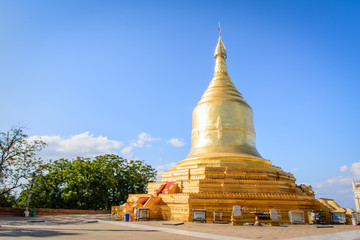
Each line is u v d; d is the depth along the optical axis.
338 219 29.94
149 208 32.97
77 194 49.34
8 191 40.66
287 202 31.97
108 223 27.84
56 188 50.25
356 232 21.78
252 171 37.50
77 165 51.25
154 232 20.14
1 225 24.69
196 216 29.73
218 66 52.44
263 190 34.53
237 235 19.09
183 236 18.17
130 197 41.53
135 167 60.97
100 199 52.78
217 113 44.03
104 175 53.22
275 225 27.17
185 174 38.66
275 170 39.59
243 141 43.34
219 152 41.44
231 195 32.12
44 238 15.76
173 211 32.91
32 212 40.53
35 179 42.97
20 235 16.98
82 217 37.78
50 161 50.88
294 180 44.00
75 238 16.08
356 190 59.34
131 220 31.75
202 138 44.00
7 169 39.38
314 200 33.22
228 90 47.50
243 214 30.98
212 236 18.39
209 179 34.97
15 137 39.97
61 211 45.91
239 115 44.47
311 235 19.56
